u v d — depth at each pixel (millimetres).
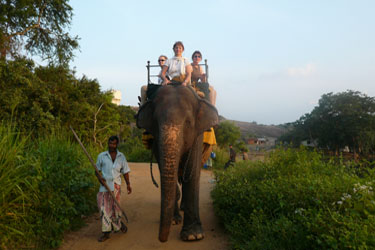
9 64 10648
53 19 16766
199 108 4086
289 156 6355
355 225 3145
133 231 5055
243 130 140250
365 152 51781
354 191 4180
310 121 58438
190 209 4516
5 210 4059
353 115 52156
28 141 6445
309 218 3629
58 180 5301
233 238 4367
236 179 6156
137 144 22672
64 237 4590
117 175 4879
